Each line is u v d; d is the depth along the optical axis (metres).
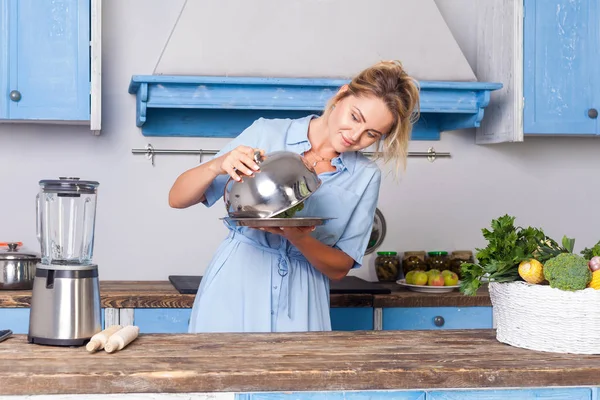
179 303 2.81
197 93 2.97
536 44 3.21
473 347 1.68
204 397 1.42
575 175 3.64
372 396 1.47
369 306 2.88
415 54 3.18
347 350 1.62
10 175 3.24
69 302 1.64
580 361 1.55
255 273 2.11
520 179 3.60
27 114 2.94
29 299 2.73
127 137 3.31
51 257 1.83
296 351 1.61
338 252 2.15
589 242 3.66
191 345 1.66
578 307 1.60
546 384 1.49
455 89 3.10
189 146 3.36
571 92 3.24
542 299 1.62
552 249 1.73
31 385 1.37
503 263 1.68
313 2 3.15
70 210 1.85
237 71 3.03
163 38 3.33
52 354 1.56
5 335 1.72
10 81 2.93
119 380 1.39
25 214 3.25
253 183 1.81
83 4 2.96
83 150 3.28
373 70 2.02
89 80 2.98
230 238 2.17
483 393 1.51
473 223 3.56
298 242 1.98
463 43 3.56
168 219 3.34
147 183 3.32
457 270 3.32
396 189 3.50
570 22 3.23
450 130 3.45
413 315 2.92
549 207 3.62
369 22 3.17
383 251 3.42
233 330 2.10
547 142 3.62
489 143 3.46
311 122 2.22
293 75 3.06
